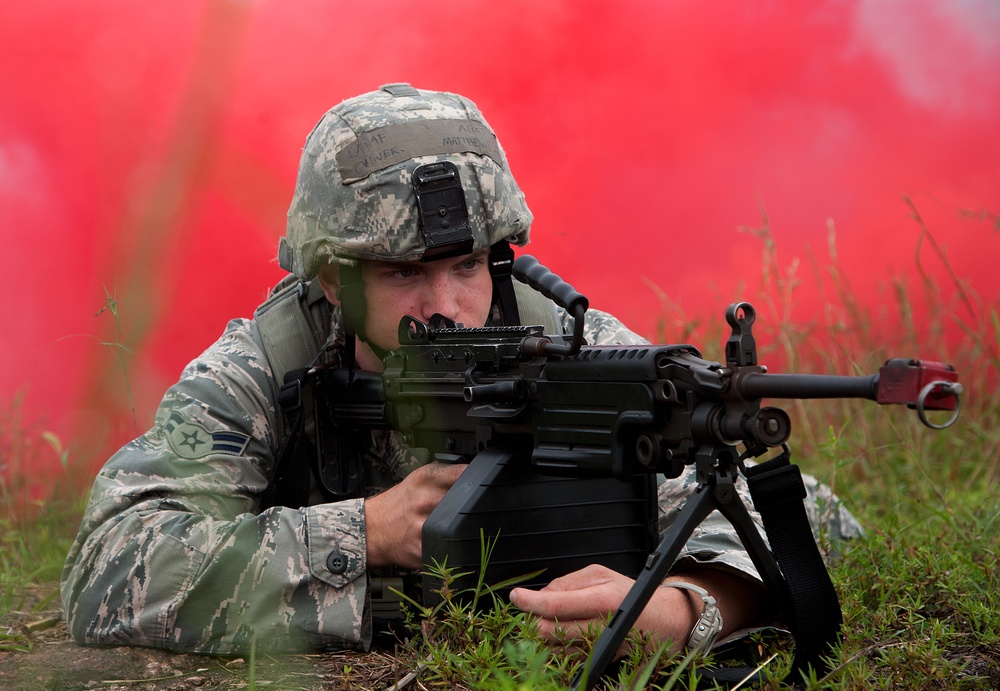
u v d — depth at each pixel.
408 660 3.56
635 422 3.04
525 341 3.51
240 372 4.45
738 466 2.99
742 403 2.85
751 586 3.80
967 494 6.72
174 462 4.21
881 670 3.45
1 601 4.95
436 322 4.25
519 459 3.63
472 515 3.53
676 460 3.05
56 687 3.62
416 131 4.30
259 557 3.86
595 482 3.79
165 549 3.89
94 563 4.01
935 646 3.31
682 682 3.20
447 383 3.97
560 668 2.95
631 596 2.90
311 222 4.39
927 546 5.00
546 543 3.69
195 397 4.36
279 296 4.73
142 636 3.89
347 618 3.82
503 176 4.46
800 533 3.24
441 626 3.39
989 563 4.65
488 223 4.31
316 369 4.46
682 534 2.92
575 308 3.27
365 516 3.90
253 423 4.42
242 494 4.32
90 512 4.18
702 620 3.45
